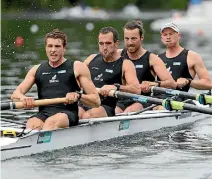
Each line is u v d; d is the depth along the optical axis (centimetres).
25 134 4144
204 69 5803
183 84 5597
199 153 4312
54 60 4456
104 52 5009
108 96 4938
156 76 5578
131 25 5375
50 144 4216
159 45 14388
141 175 3712
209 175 3722
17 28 19450
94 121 4528
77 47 13838
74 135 4400
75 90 4519
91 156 4172
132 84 4984
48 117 4431
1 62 10650
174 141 4741
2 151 3912
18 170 3775
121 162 4028
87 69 4500
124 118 4766
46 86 4516
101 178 3644
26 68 9712
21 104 4262
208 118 5903
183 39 16950
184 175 3719
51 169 3812
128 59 5488
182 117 5541
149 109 5375
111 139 4747
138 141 4722
